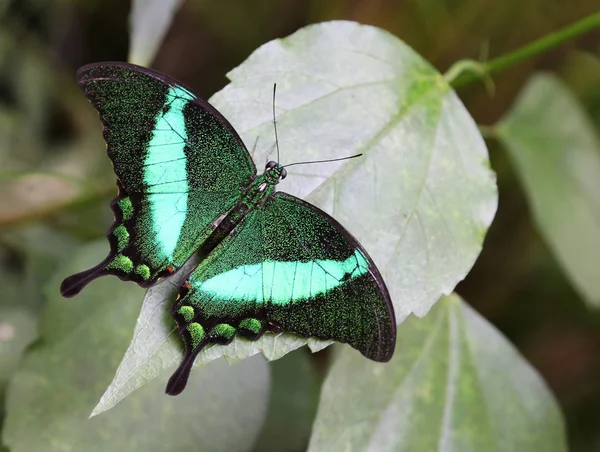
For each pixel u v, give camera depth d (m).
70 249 0.51
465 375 0.45
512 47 0.59
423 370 0.45
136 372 0.40
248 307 0.41
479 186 0.43
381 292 0.40
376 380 0.44
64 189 0.51
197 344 0.40
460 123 0.43
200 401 0.44
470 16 0.57
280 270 0.41
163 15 0.47
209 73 0.63
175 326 0.40
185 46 0.63
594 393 0.58
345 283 0.41
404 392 0.44
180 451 0.44
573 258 0.49
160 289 0.41
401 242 0.42
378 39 0.43
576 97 0.60
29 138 0.55
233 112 0.42
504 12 0.57
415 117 0.43
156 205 0.42
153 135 0.41
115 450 0.43
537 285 0.59
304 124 0.42
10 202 0.50
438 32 0.59
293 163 0.42
